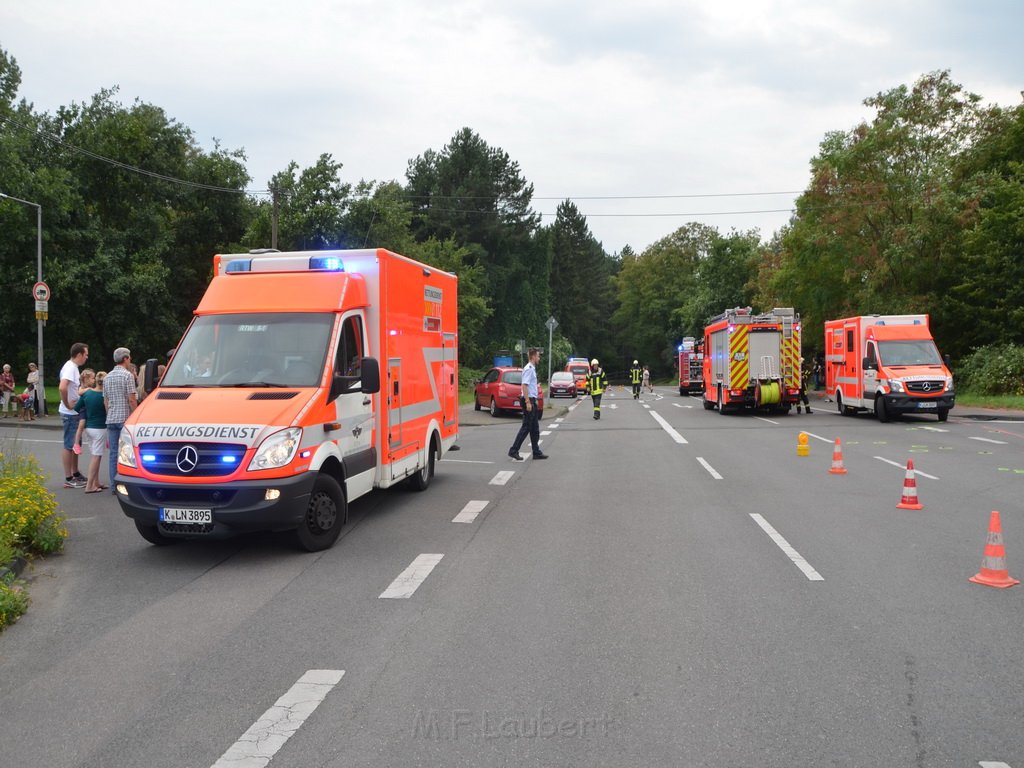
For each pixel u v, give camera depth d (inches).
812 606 235.6
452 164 2689.5
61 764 146.6
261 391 309.4
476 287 2218.3
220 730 159.0
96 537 347.3
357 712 165.9
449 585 261.4
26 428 946.1
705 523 358.6
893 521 361.1
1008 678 181.3
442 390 486.6
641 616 227.1
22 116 1226.6
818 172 1504.7
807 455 614.5
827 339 1170.6
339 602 244.5
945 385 916.0
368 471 359.9
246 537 339.3
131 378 457.4
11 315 1159.0
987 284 1277.1
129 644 210.7
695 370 1875.0
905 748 148.7
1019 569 275.9
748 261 2194.9
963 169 1441.9
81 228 1192.8
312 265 360.8
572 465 573.0
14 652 206.5
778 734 154.6
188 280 1611.7
